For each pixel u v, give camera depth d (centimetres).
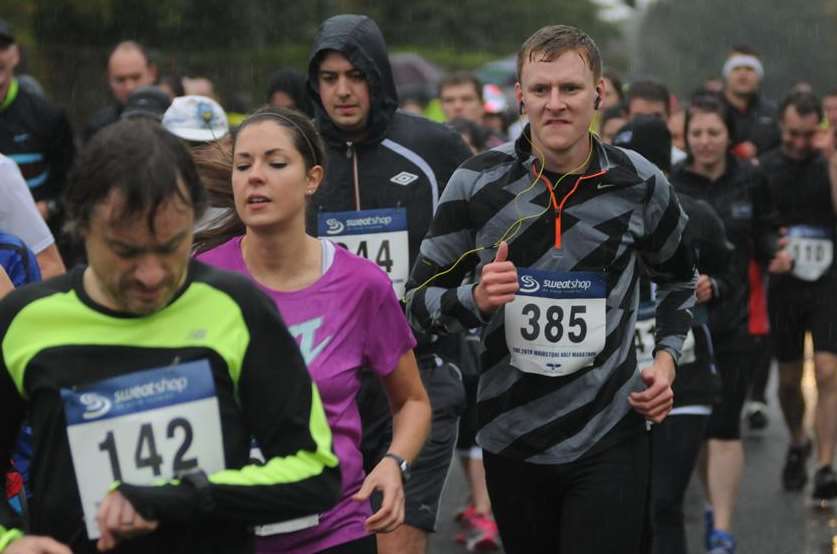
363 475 991
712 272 1588
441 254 1155
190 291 706
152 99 1830
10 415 717
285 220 959
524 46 1115
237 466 712
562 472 1122
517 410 1131
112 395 694
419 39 9062
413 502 1296
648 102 2170
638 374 1136
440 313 1118
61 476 699
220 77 5534
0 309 706
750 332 1780
